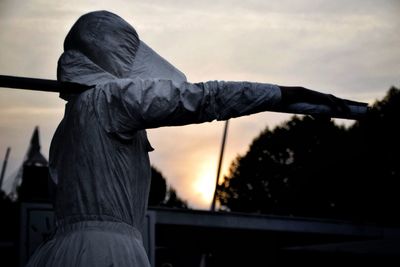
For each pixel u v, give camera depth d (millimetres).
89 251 2625
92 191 2688
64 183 2727
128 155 2725
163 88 2660
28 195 9828
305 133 37844
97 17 2898
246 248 16297
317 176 37406
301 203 37812
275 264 16625
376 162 36062
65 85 2781
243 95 2676
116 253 2637
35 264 2697
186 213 14148
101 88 2730
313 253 16578
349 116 2822
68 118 2787
